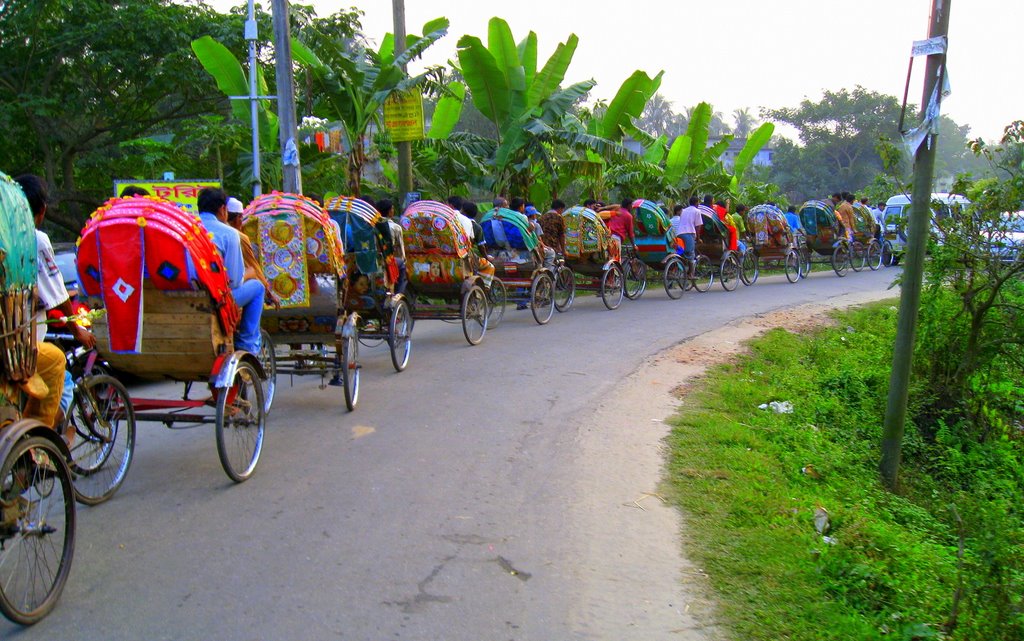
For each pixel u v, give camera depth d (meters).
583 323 11.90
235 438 5.39
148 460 5.74
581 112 20.59
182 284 4.81
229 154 14.56
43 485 3.84
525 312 12.91
